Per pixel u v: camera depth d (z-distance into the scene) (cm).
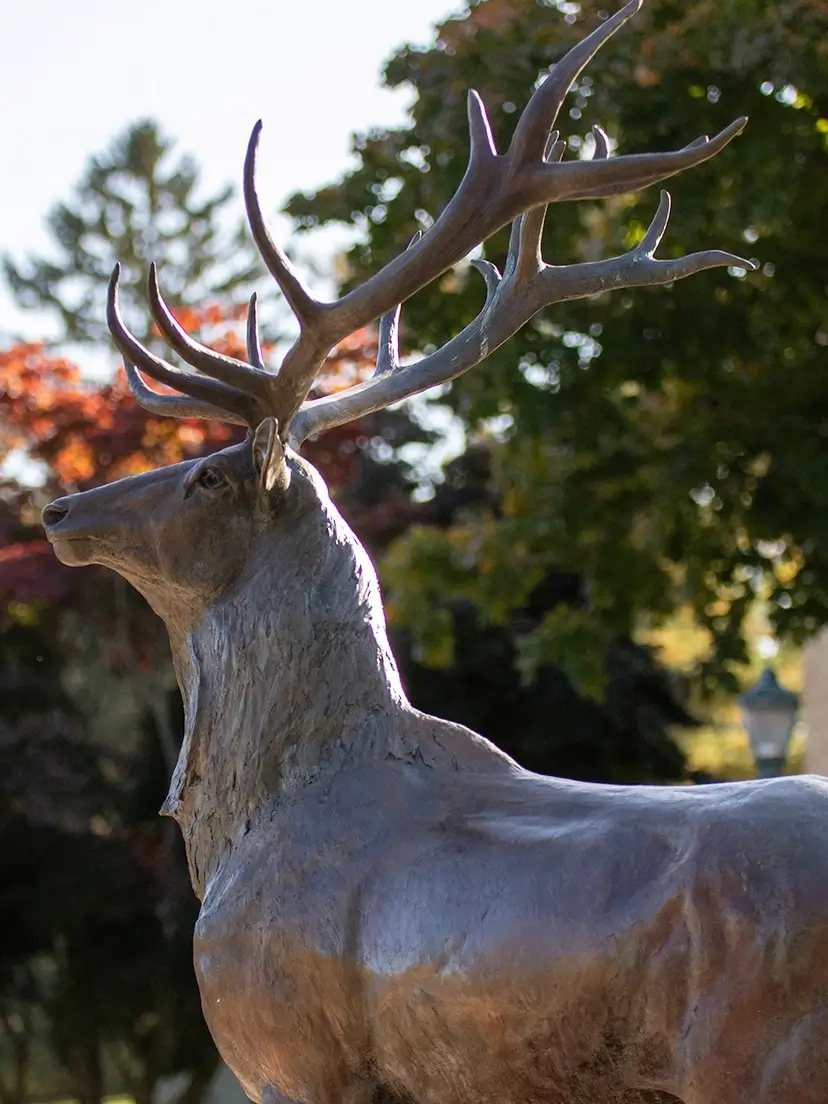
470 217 433
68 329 3847
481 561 1313
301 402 459
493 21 1149
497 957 386
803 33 1076
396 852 418
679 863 369
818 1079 349
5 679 1839
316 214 1205
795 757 2542
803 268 1155
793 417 1191
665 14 1102
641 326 1173
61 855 1817
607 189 427
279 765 448
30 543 1711
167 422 1555
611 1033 374
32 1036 1988
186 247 3903
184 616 477
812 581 1234
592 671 1297
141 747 1878
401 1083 416
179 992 1830
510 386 1174
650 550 1266
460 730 439
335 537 464
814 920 351
